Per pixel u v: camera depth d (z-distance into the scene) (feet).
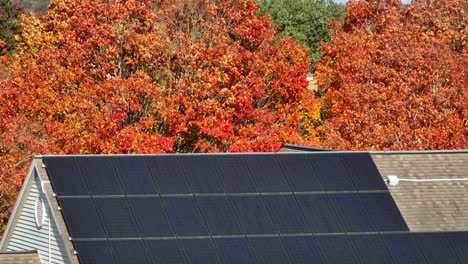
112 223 115.96
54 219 119.85
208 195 120.57
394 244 120.06
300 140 244.22
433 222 126.72
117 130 229.86
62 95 243.60
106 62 249.34
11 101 233.35
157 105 235.20
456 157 138.31
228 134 237.04
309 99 271.90
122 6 265.13
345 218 121.49
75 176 121.29
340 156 130.00
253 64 261.44
